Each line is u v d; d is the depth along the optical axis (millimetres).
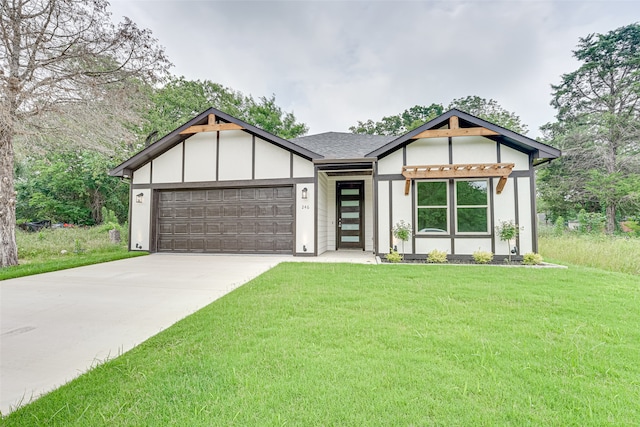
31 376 2184
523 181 7852
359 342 2602
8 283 5289
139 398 1813
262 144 9500
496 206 7934
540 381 1989
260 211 9562
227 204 9781
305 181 9195
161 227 10141
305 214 9156
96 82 8055
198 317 3309
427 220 8242
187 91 21078
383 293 4273
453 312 3430
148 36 8734
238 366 2182
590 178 18891
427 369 2141
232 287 4965
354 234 11219
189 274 6094
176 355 2389
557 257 9578
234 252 9641
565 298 4027
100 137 8617
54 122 7992
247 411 1677
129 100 8750
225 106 22891
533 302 3838
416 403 1745
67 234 13258
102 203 21156
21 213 18891
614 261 8125
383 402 1749
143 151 9625
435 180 8242
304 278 5348
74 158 18734
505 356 2350
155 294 4523
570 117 21188
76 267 7020
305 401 1763
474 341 2613
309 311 3479
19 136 7633
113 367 2219
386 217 8398
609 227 17812
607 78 19516
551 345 2549
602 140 19094
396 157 8422
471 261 7961
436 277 5426
